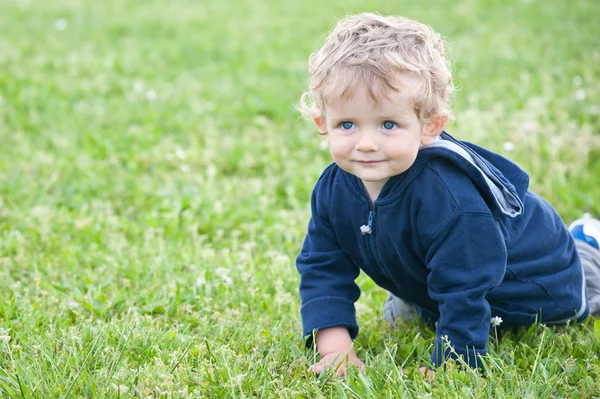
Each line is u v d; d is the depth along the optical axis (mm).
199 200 5168
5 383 2928
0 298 3775
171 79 8242
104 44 9562
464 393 2863
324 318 3238
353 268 3348
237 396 2949
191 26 10688
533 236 3273
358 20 2936
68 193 5367
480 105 7023
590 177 5410
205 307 3770
